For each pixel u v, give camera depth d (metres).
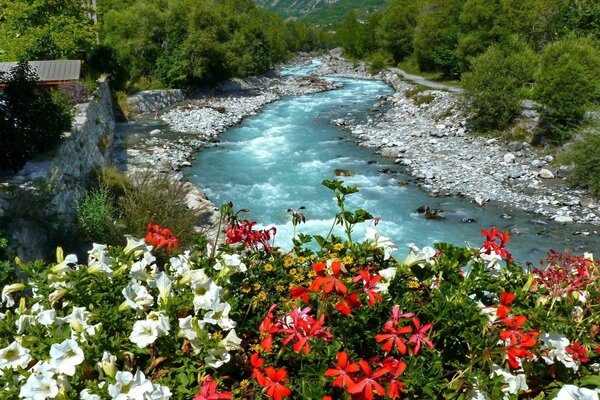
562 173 19.09
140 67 37.88
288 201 17.06
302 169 20.59
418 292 3.12
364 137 25.72
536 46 36.78
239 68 44.94
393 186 18.48
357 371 2.37
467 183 18.56
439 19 49.59
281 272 3.44
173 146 23.22
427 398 2.52
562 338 2.71
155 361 2.76
